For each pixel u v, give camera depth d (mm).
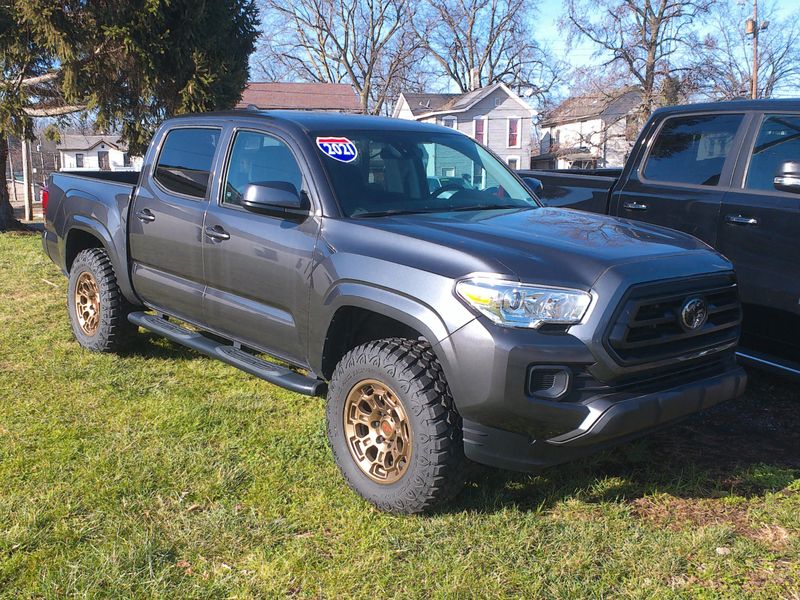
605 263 3076
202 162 4652
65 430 4203
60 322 6609
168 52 15336
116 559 2922
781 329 4398
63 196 5926
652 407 2998
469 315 2994
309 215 3836
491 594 2752
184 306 4738
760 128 4688
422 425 3123
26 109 16219
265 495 3494
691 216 4914
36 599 2715
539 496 3510
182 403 4664
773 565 2922
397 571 2904
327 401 3594
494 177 4664
